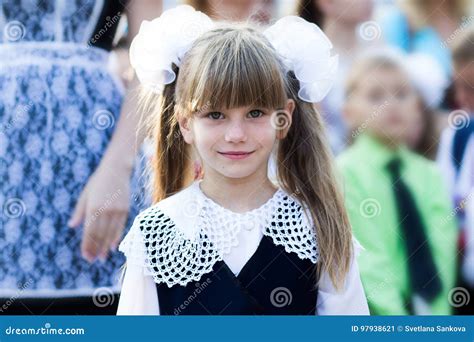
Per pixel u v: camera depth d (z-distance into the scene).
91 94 4.31
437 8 4.91
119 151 4.33
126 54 4.37
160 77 3.61
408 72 4.88
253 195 3.46
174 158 3.80
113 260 4.40
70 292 4.38
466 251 4.70
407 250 4.67
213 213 3.41
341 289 3.53
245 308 3.31
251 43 3.38
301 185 3.64
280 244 3.40
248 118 3.33
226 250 3.36
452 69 4.90
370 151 4.71
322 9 4.74
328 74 3.60
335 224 3.59
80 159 4.32
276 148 3.70
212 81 3.27
